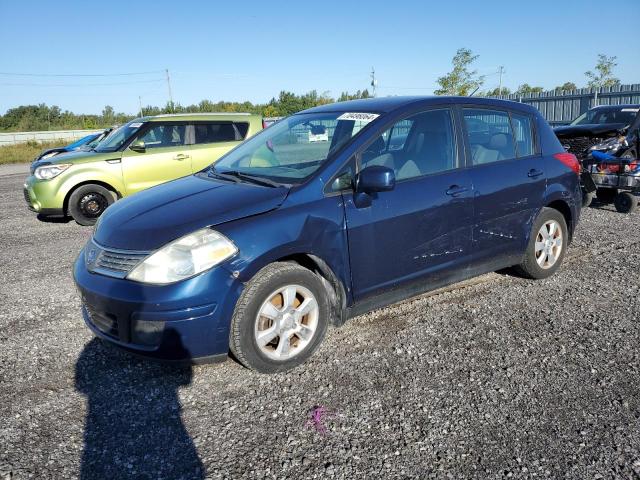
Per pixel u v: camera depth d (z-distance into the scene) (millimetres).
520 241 4660
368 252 3662
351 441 2725
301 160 3867
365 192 3596
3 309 4691
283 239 3262
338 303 3629
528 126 4832
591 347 3682
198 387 3275
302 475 2488
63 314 4543
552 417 2893
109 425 2916
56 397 3209
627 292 4691
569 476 2447
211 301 3053
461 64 30328
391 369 3432
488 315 4246
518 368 3414
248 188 3596
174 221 3232
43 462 2617
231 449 2689
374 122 3832
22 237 7781
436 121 4156
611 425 2814
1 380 3418
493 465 2531
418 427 2828
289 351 3416
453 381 3273
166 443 2752
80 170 8352
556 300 4535
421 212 3875
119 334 3164
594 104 22422
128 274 3094
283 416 2951
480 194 4234
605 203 9156
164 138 8883
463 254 4230
